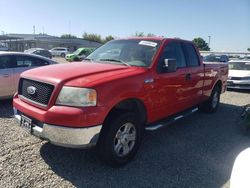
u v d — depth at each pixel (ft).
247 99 34.83
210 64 23.41
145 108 15.20
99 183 12.31
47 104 12.71
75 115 11.90
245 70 44.34
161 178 13.03
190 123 22.22
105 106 12.51
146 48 17.03
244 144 17.94
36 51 96.99
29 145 15.89
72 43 223.51
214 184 12.71
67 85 12.42
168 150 16.35
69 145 12.21
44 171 13.05
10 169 13.07
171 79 16.93
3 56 25.71
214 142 18.10
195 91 20.62
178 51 18.72
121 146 13.80
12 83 25.90
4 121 20.38
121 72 14.29
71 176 12.75
